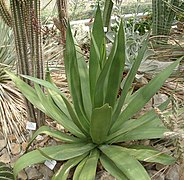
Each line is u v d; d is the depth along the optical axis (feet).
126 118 4.98
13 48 7.13
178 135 3.47
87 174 4.38
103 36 4.99
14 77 5.14
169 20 7.28
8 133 5.76
